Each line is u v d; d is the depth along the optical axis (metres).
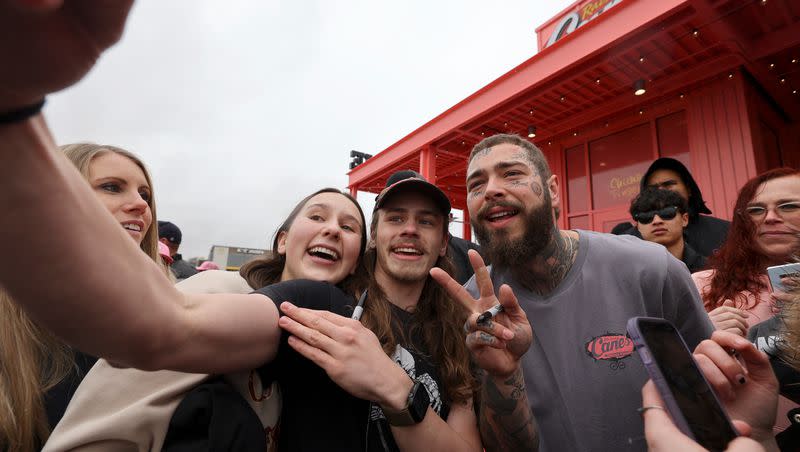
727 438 0.66
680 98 6.25
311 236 1.47
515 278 1.57
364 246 1.65
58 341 1.23
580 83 6.21
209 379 0.96
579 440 1.27
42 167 0.36
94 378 0.95
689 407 0.66
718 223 2.90
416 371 1.33
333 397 1.03
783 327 1.21
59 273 0.41
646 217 2.68
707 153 5.84
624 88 6.50
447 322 1.50
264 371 0.96
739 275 1.76
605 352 1.32
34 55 0.25
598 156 7.43
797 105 6.51
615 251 1.47
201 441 0.87
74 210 0.41
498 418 1.12
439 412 1.28
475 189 1.59
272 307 0.93
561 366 1.36
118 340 0.52
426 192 1.68
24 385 1.13
